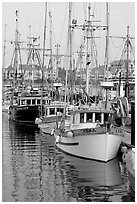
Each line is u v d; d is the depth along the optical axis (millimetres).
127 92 38500
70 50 32562
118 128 26203
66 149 29156
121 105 34344
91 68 35531
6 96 79688
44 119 42625
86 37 33094
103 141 25016
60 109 43969
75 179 21203
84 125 27953
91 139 25531
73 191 19047
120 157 26828
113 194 18516
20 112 53938
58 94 48062
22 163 25906
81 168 23875
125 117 33156
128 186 19781
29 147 33000
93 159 25922
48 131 42094
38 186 20062
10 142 36219
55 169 23922
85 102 32844
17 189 19578
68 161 26172
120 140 26312
